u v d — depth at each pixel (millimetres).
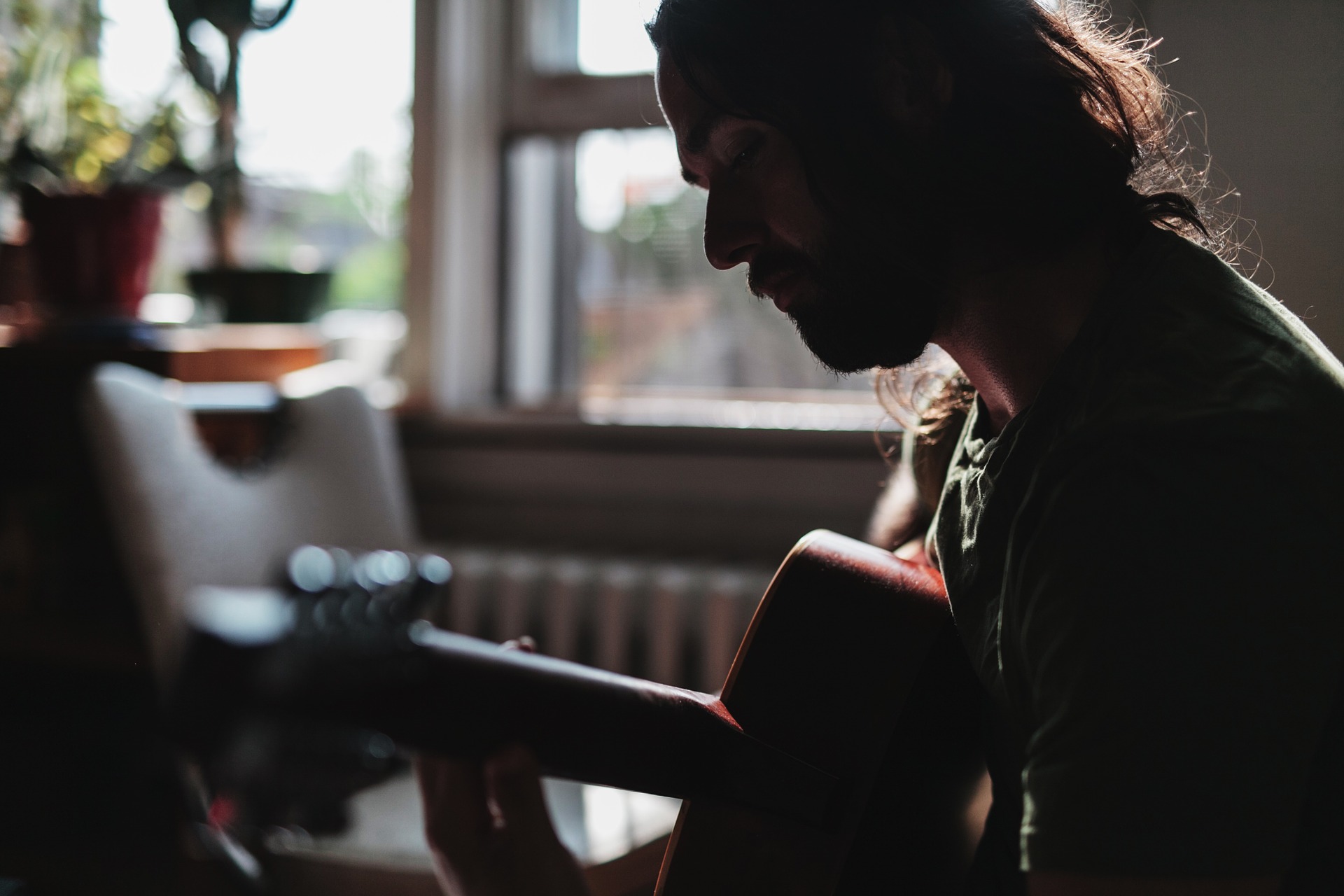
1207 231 749
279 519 1500
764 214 736
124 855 1307
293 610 436
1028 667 571
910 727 810
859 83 672
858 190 674
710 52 693
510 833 603
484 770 638
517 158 2160
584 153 2131
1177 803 481
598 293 2143
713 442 1939
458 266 2141
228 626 427
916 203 667
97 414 1325
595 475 2018
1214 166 1337
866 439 1856
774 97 682
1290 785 493
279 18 1864
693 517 1979
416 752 576
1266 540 506
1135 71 786
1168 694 492
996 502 638
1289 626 499
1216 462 521
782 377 2020
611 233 2125
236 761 425
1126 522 524
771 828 779
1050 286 684
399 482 1742
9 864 1381
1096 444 555
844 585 853
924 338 722
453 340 2145
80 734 1473
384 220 2197
